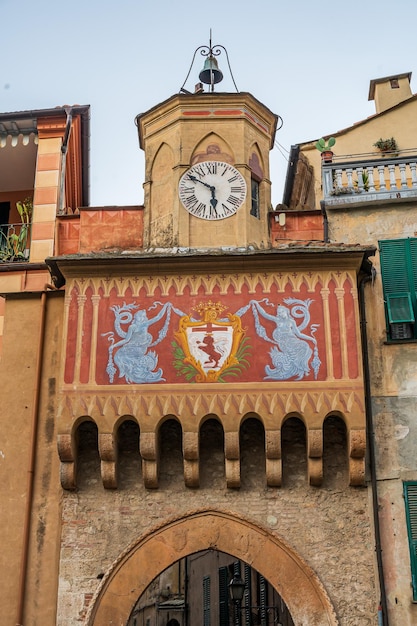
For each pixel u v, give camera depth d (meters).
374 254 17.88
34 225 20.44
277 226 19.47
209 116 19.64
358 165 19.72
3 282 19.78
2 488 17.19
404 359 17.62
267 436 16.45
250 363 16.89
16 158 22.72
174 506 16.84
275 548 16.39
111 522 16.75
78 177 24.77
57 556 16.56
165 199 19.22
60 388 16.88
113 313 17.39
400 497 16.59
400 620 15.74
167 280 17.61
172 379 16.86
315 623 15.84
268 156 20.17
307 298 17.33
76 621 16.08
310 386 16.66
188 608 36.44
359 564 16.20
